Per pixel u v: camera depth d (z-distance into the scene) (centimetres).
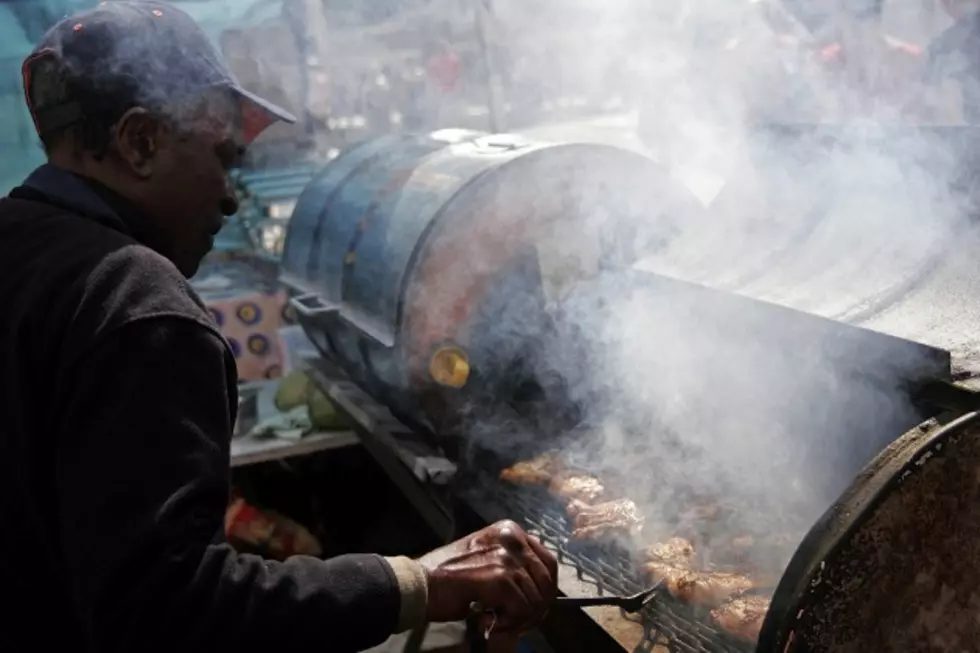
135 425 116
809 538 133
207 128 141
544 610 150
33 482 122
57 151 141
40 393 122
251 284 463
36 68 138
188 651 114
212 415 122
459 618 140
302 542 374
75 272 124
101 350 118
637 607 172
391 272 259
